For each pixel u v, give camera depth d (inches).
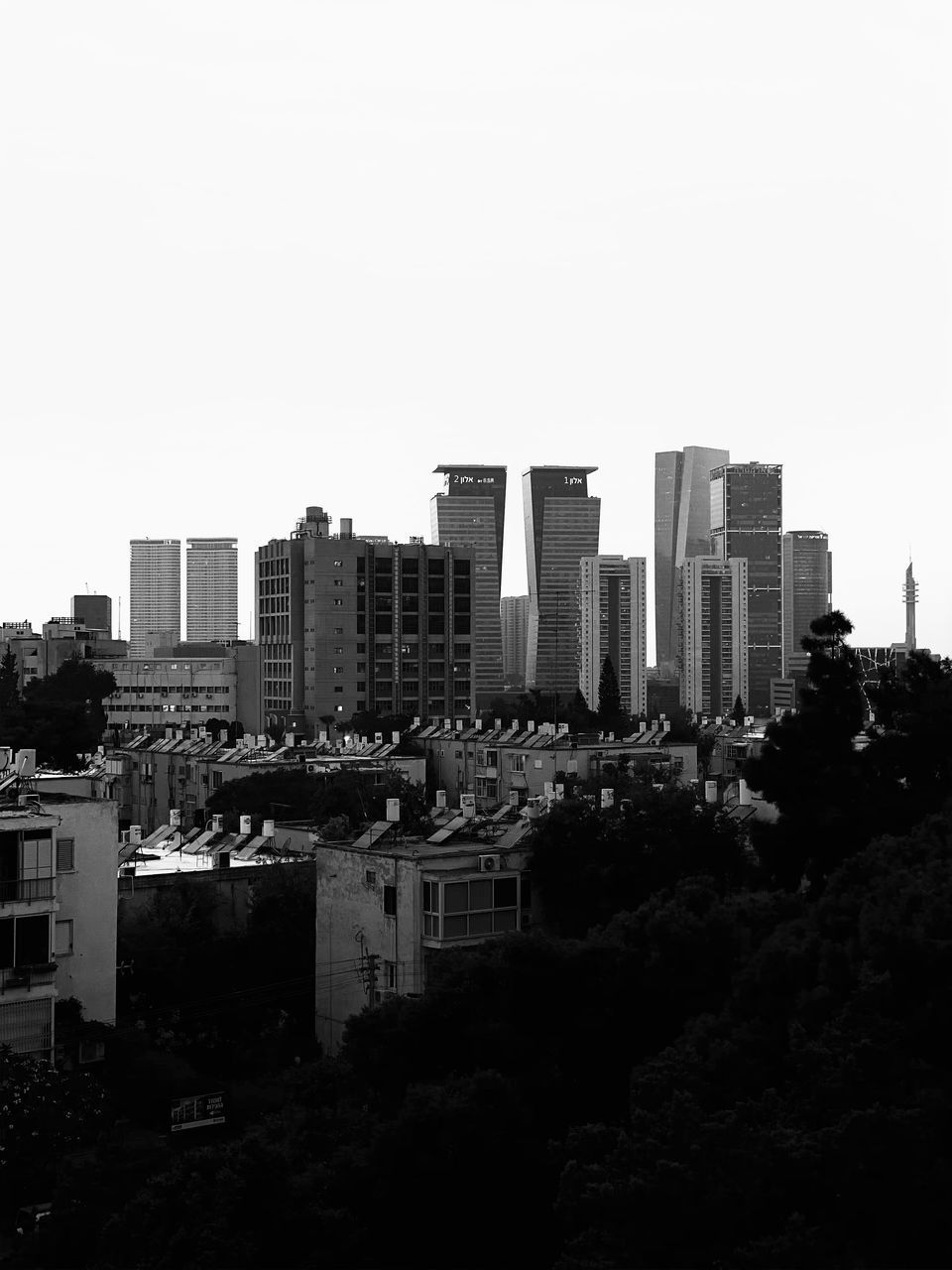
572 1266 1301.7
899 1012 1624.0
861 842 2669.8
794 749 2861.7
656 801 3053.6
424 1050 1966.0
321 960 2896.2
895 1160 1320.1
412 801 4350.4
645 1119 1441.9
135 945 2856.8
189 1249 1541.6
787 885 2780.5
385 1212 1636.3
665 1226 1305.4
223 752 6092.5
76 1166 1866.4
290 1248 1567.4
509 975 1996.8
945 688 2898.6
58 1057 2448.3
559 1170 1644.9
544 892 2810.0
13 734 6122.1
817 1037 1615.4
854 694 2952.8
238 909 3270.2
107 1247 1628.9
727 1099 1589.6
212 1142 2361.0
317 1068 2181.3
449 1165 1624.0
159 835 3882.9
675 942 2034.9
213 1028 2856.8
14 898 2358.5
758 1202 1331.2
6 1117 2066.9
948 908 1708.9
